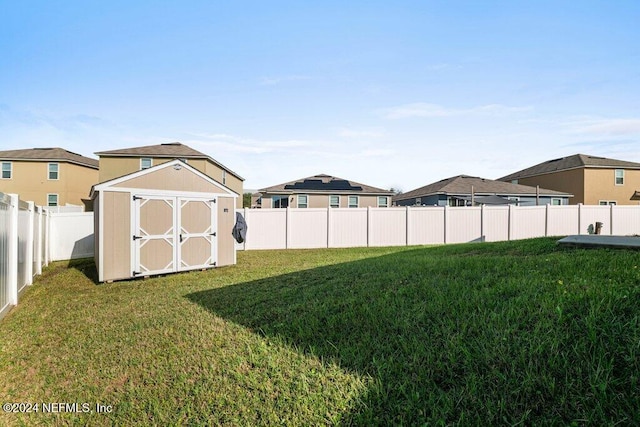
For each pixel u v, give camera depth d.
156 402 2.55
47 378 3.07
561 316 2.80
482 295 3.74
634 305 2.79
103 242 7.49
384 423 2.06
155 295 6.00
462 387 2.24
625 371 2.07
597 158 27.05
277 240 14.50
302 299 4.85
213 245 9.25
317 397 2.39
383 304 4.01
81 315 4.90
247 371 2.88
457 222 14.70
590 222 14.95
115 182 7.69
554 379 2.10
